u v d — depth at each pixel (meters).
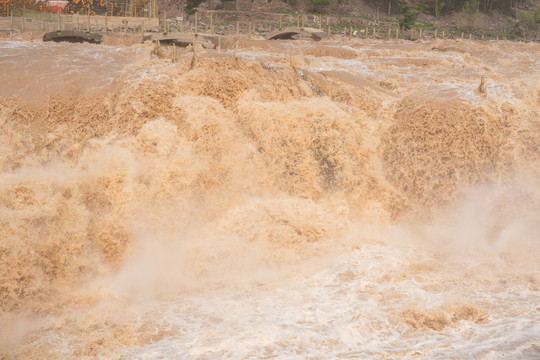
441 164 15.19
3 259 11.48
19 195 12.64
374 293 11.48
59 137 14.75
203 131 14.99
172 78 15.95
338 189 15.35
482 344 9.40
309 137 15.57
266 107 15.63
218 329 10.16
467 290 11.47
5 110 14.83
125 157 13.83
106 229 12.90
